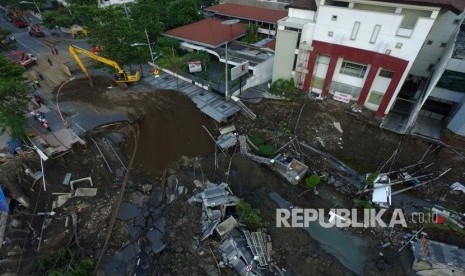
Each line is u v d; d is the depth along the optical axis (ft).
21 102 89.56
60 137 96.27
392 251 74.79
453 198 83.15
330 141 99.91
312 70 106.52
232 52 135.54
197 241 75.77
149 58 136.77
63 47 164.96
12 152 90.48
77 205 82.84
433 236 75.77
